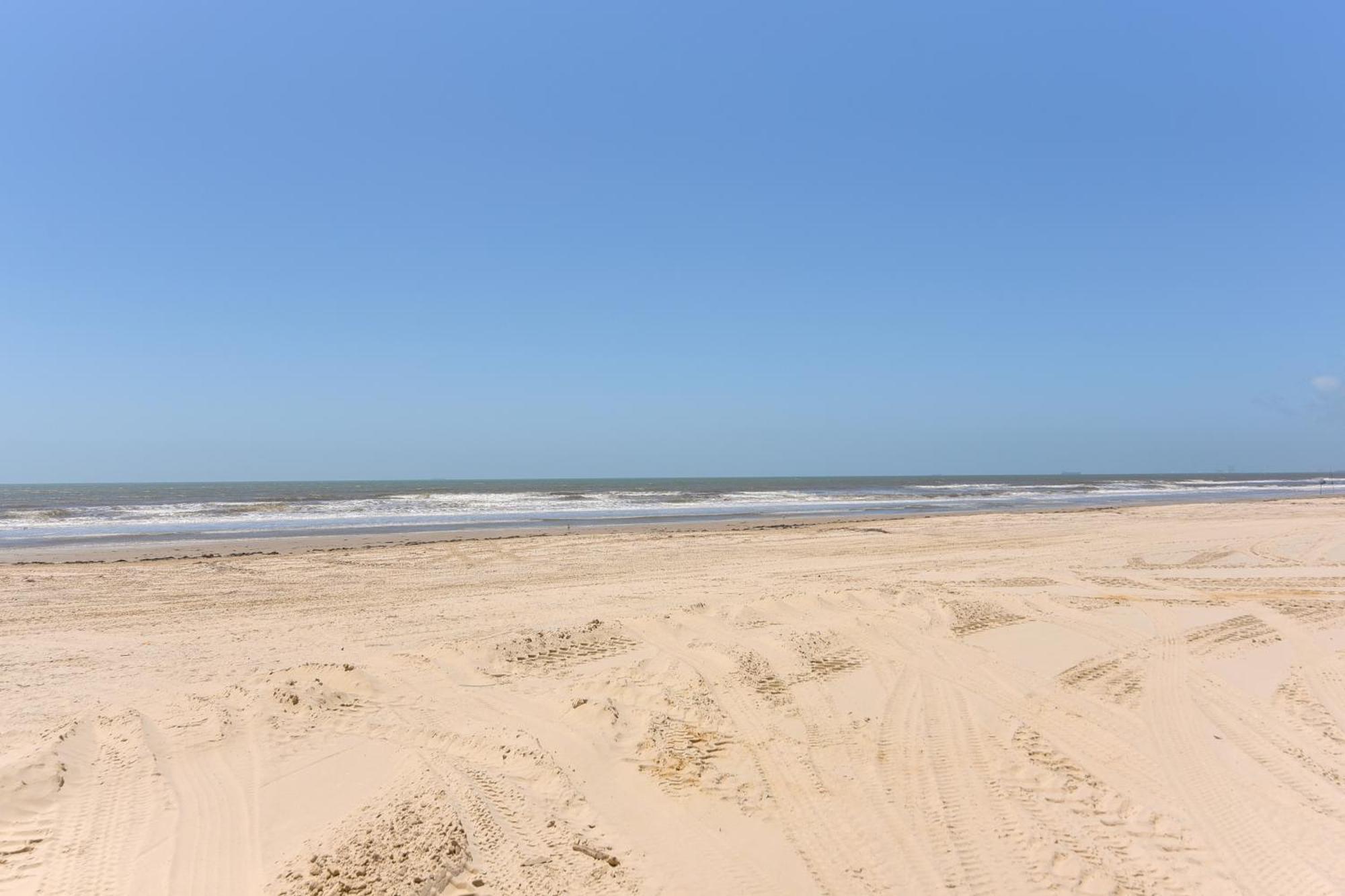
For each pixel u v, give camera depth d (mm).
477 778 5926
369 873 4492
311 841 4973
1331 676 9508
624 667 8891
